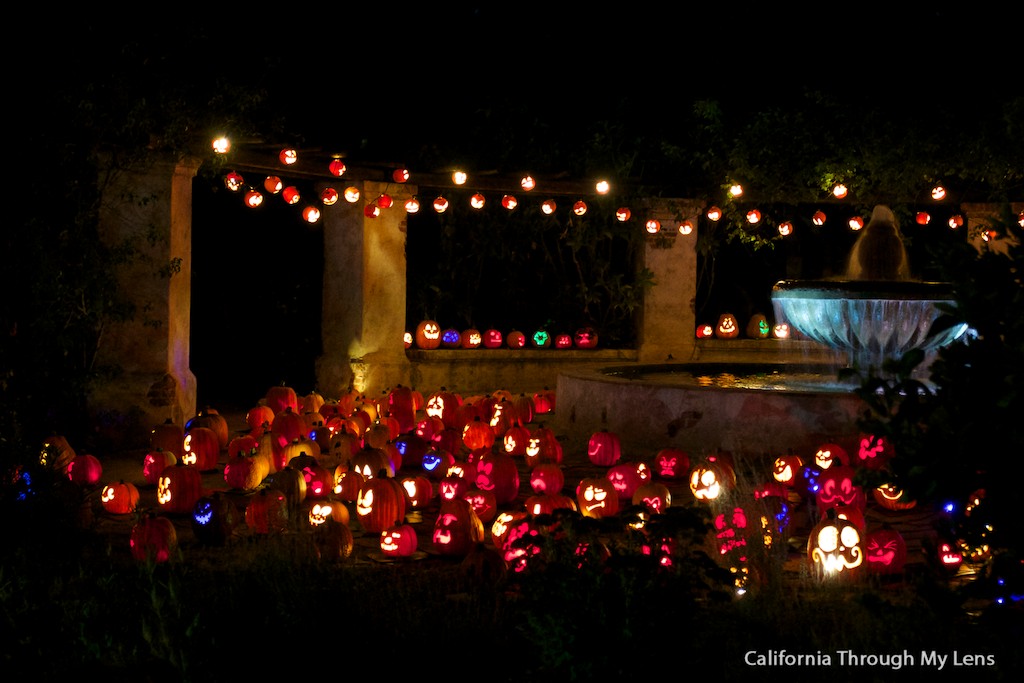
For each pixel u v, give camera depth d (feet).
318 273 53.26
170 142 34.63
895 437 12.82
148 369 35.40
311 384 51.83
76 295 32.81
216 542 22.56
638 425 34.65
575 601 14.44
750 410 32.24
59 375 32.89
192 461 31.63
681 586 14.64
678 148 51.08
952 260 12.79
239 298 52.95
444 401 40.70
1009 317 12.23
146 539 20.92
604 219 52.75
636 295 53.88
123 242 34.37
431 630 16.14
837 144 48.60
